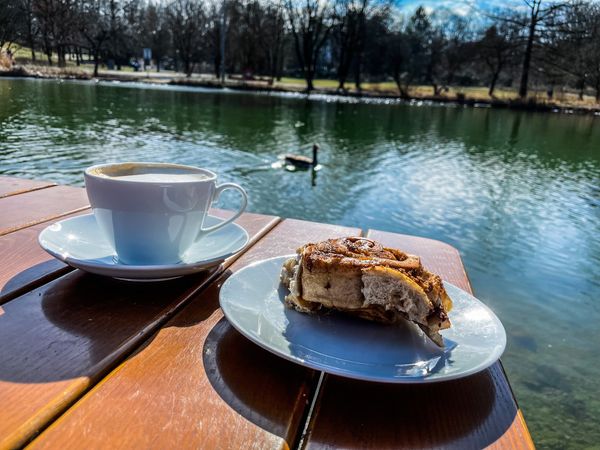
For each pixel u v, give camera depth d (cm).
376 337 57
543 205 639
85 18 2962
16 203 120
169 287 74
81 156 712
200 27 3681
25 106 1168
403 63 3297
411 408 48
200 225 79
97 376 50
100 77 2559
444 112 2062
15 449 39
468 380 54
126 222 71
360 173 786
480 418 47
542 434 203
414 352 54
